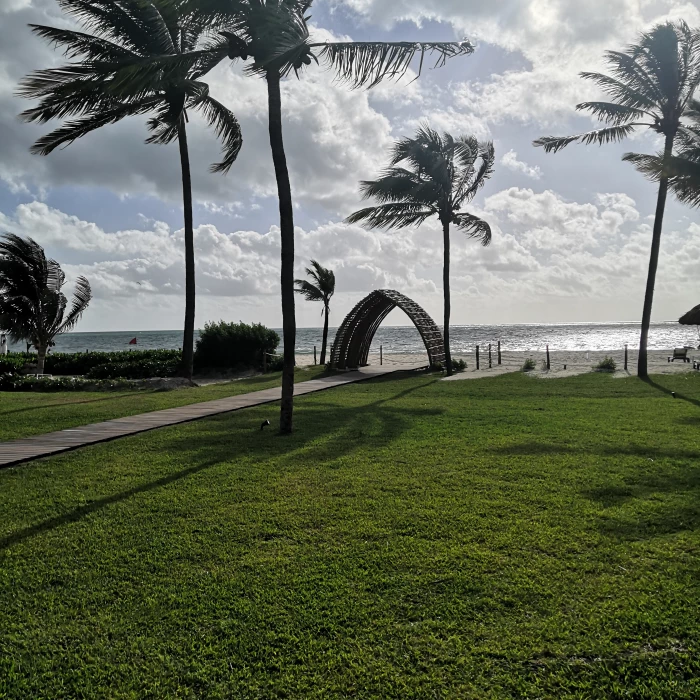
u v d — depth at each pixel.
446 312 24.38
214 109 18.22
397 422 11.86
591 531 5.43
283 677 3.37
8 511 6.34
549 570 4.62
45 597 4.33
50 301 25.09
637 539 5.21
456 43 9.52
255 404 15.27
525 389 18.11
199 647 3.66
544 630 3.77
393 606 4.11
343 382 21.17
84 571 4.76
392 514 6.02
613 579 4.44
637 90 19.72
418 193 22.27
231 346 30.47
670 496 6.41
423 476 7.49
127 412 13.93
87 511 6.30
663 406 13.53
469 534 5.41
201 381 26.80
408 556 4.93
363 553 5.02
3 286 23.66
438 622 3.88
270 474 7.74
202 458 8.78
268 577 4.59
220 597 4.29
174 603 4.21
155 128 21.36
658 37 18.48
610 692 3.21
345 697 3.19
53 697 3.23
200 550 5.16
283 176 10.88
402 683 3.29
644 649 3.57
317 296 31.62
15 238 23.66
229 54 10.46
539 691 3.21
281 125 10.91
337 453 8.98
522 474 7.46
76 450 9.55
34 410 14.44
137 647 3.68
